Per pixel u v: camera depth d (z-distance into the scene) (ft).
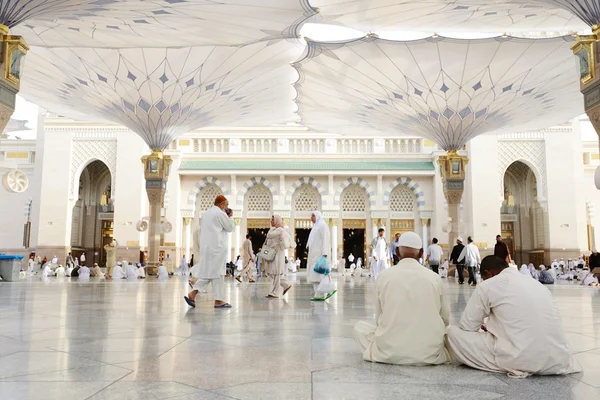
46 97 64.54
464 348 12.30
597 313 25.46
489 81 53.62
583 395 9.80
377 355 12.84
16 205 106.73
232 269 82.79
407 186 103.04
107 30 41.29
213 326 19.44
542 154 97.91
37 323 20.11
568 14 43.11
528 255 107.34
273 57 51.29
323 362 12.82
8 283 53.93
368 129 75.20
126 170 99.71
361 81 54.80
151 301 30.94
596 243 104.27
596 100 29.43
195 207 103.14
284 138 104.12
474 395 9.75
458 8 39.17
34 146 109.91
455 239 67.77
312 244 32.17
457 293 39.06
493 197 95.55
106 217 116.06
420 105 59.88
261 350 14.43
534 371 11.28
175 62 52.85
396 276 13.06
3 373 11.39
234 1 32.68
